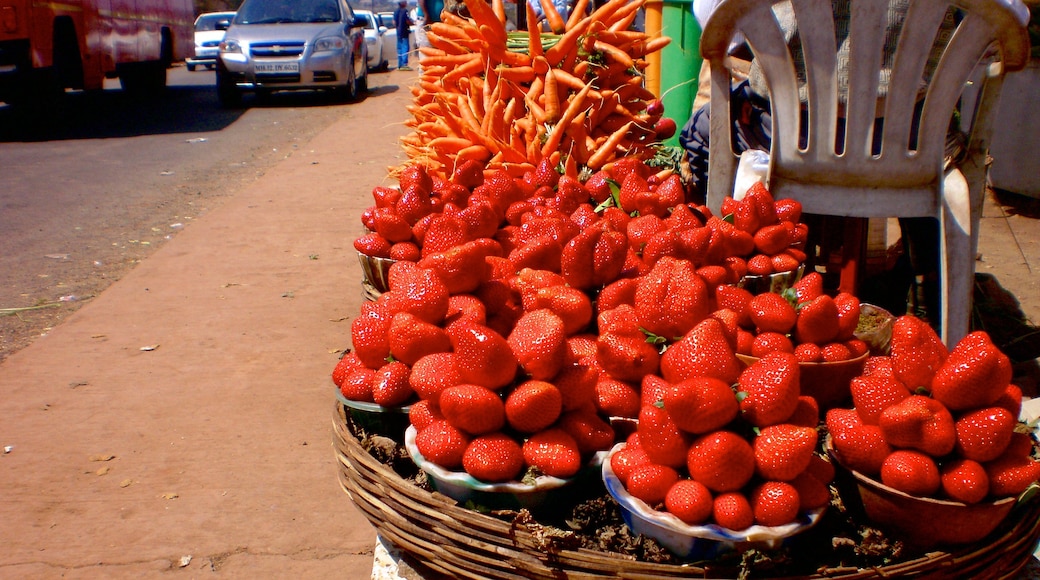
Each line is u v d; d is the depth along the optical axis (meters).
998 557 1.62
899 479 1.55
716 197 3.31
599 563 1.57
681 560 1.59
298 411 3.56
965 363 1.53
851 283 3.25
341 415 2.14
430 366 1.85
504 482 1.72
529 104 4.36
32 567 2.62
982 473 1.51
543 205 2.95
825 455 1.85
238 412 3.56
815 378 1.95
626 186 2.93
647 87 5.72
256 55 12.99
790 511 1.52
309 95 14.85
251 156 9.37
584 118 4.19
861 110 2.81
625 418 1.90
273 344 4.25
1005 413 1.50
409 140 5.35
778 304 2.02
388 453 1.99
